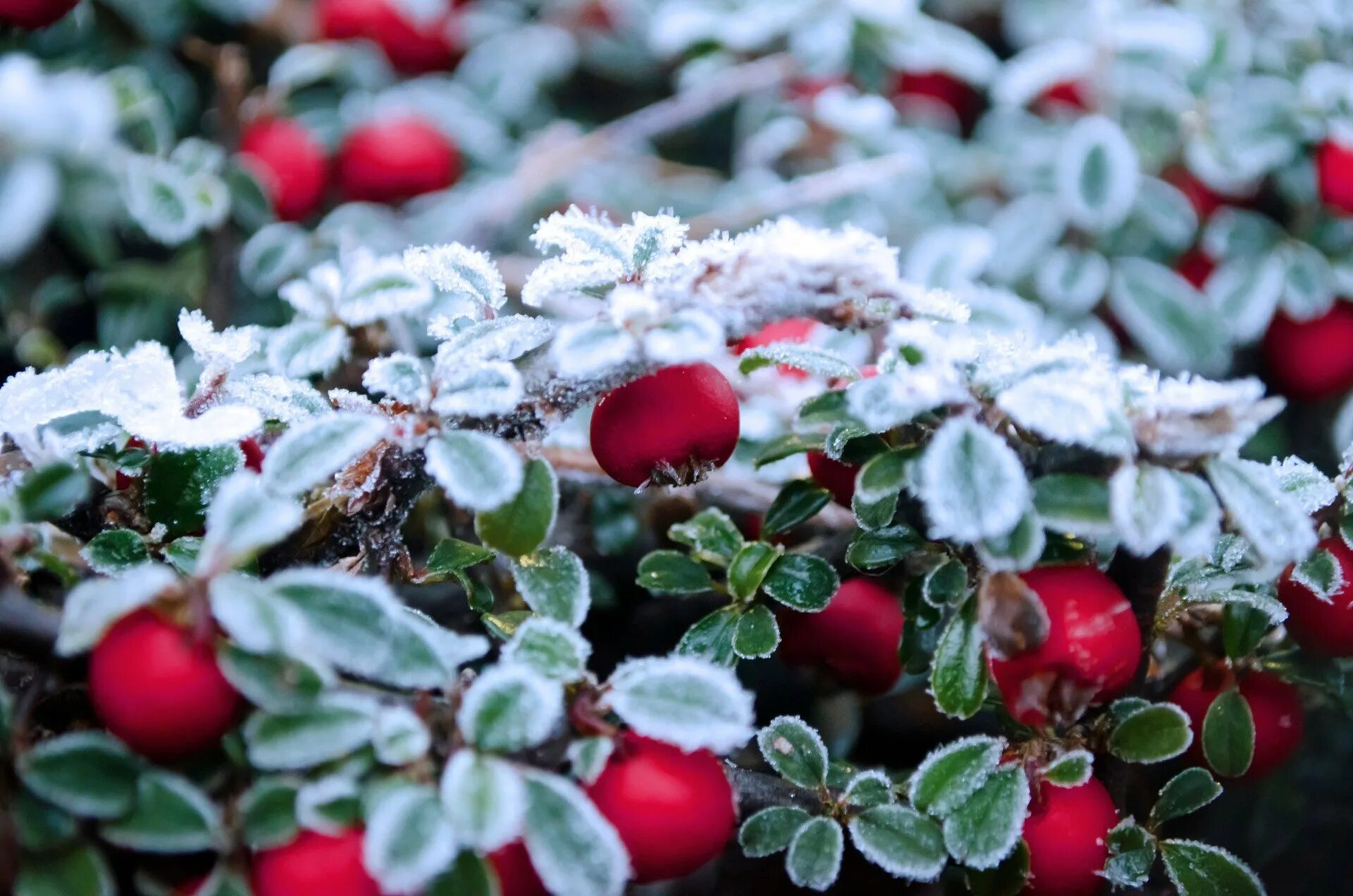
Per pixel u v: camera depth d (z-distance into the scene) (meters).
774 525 0.18
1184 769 0.18
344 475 0.17
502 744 0.15
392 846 0.15
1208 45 0.25
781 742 0.17
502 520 0.16
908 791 0.17
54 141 0.18
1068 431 0.16
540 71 0.31
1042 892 0.17
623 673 0.16
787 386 0.20
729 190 0.28
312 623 0.15
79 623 0.15
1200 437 0.16
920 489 0.16
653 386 0.16
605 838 0.15
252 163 0.25
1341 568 0.17
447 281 0.17
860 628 0.18
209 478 0.17
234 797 0.15
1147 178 0.25
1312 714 0.20
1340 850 0.21
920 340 0.16
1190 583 0.17
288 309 0.23
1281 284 0.24
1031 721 0.16
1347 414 0.23
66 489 0.16
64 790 0.15
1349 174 0.23
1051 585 0.16
